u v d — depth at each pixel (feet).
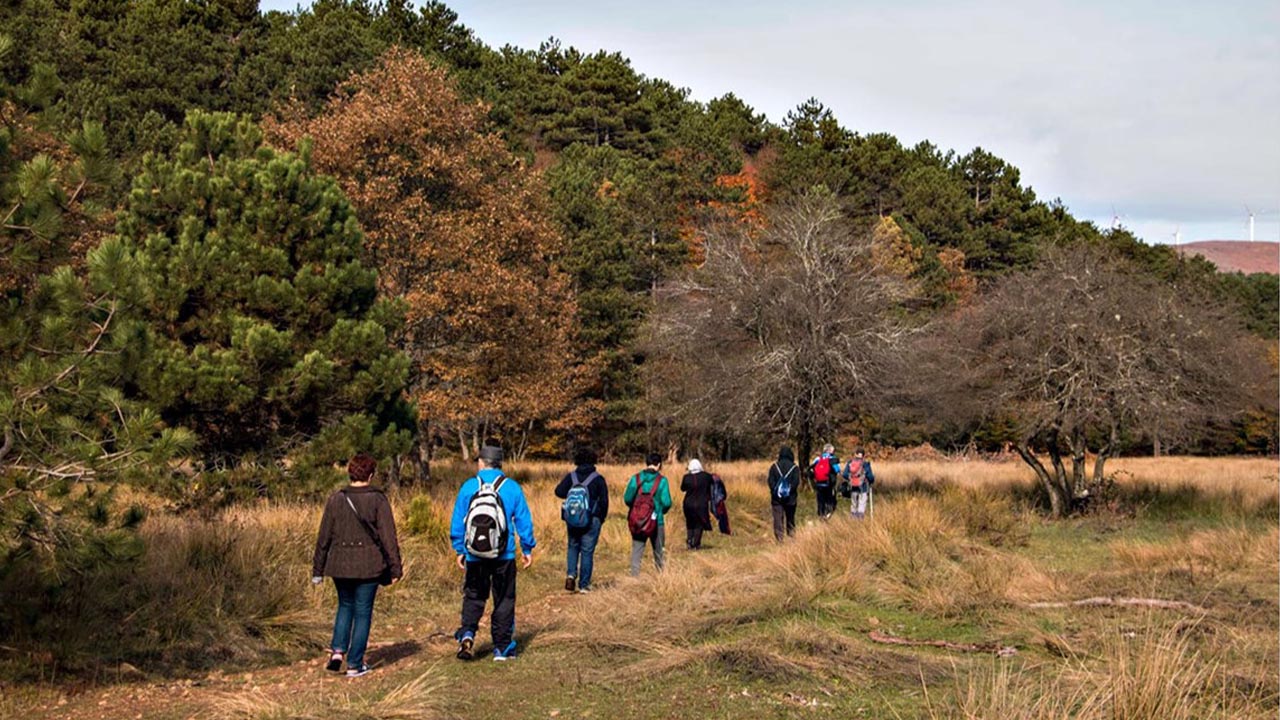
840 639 23.17
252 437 43.42
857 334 72.95
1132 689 17.10
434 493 60.70
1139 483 72.59
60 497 20.92
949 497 59.52
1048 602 29.40
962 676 20.66
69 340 20.86
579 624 26.84
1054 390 60.54
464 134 77.05
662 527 36.73
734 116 241.14
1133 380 57.47
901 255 153.79
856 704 18.89
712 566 34.73
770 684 20.42
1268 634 24.29
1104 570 37.17
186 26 137.59
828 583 31.12
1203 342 58.49
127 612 25.14
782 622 26.18
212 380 38.40
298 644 25.93
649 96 240.94
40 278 21.03
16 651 22.07
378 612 29.86
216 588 27.02
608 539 47.50
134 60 116.37
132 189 44.96
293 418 44.34
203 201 44.60
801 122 253.44
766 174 198.49
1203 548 39.24
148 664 22.98
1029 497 68.95
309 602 28.71
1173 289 62.39
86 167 22.03
